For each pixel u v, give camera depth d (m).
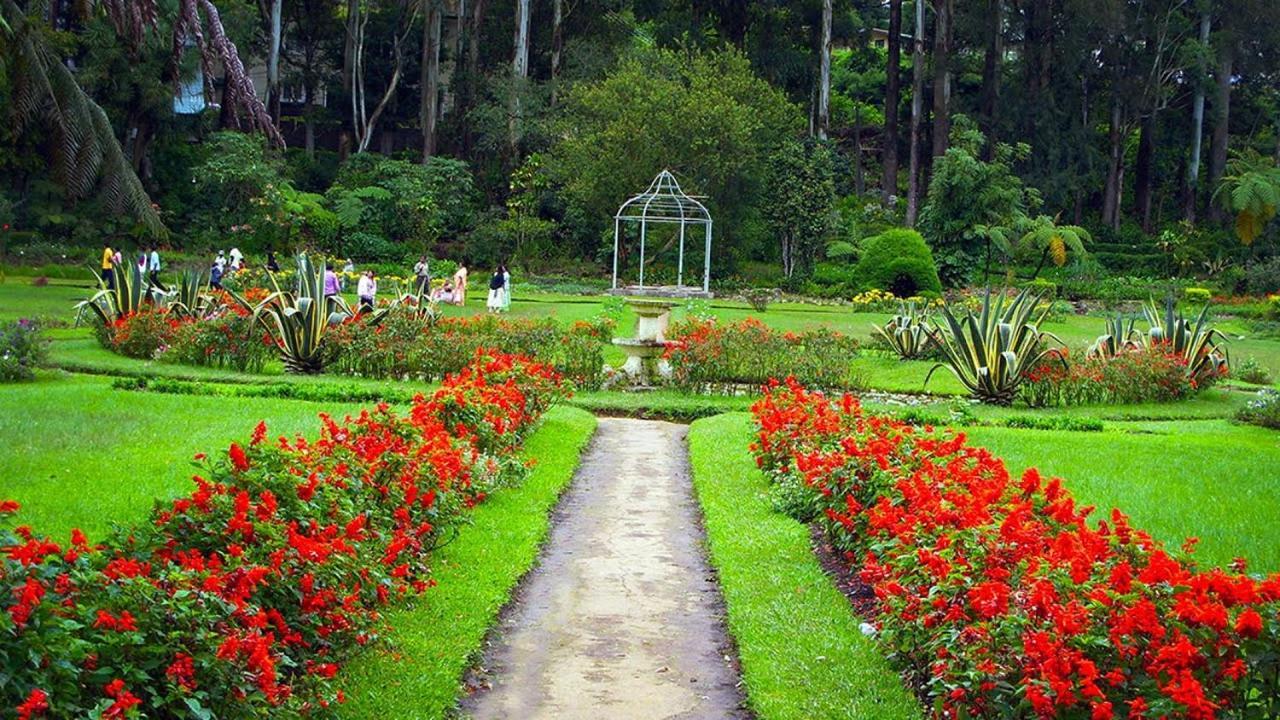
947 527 5.48
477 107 46.06
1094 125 55.66
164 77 36.97
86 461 9.02
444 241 44.12
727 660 5.77
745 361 16.36
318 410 12.38
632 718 5.00
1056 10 50.25
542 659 5.71
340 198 42.00
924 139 55.88
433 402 9.20
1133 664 3.97
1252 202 41.97
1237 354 24.83
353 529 5.30
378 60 51.16
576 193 39.06
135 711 3.38
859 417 9.62
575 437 11.98
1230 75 50.66
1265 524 8.28
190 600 3.98
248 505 4.95
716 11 51.31
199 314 17.88
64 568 3.88
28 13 8.04
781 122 41.09
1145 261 47.16
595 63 45.38
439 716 4.81
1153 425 14.18
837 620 6.14
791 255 40.44
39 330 15.27
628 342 16.83
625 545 7.95
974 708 4.35
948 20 43.91
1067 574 4.47
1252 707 3.77
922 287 35.19
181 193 40.78
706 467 10.48
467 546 7.43
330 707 4.53
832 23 50.72
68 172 7.98
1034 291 38.66
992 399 15.91
